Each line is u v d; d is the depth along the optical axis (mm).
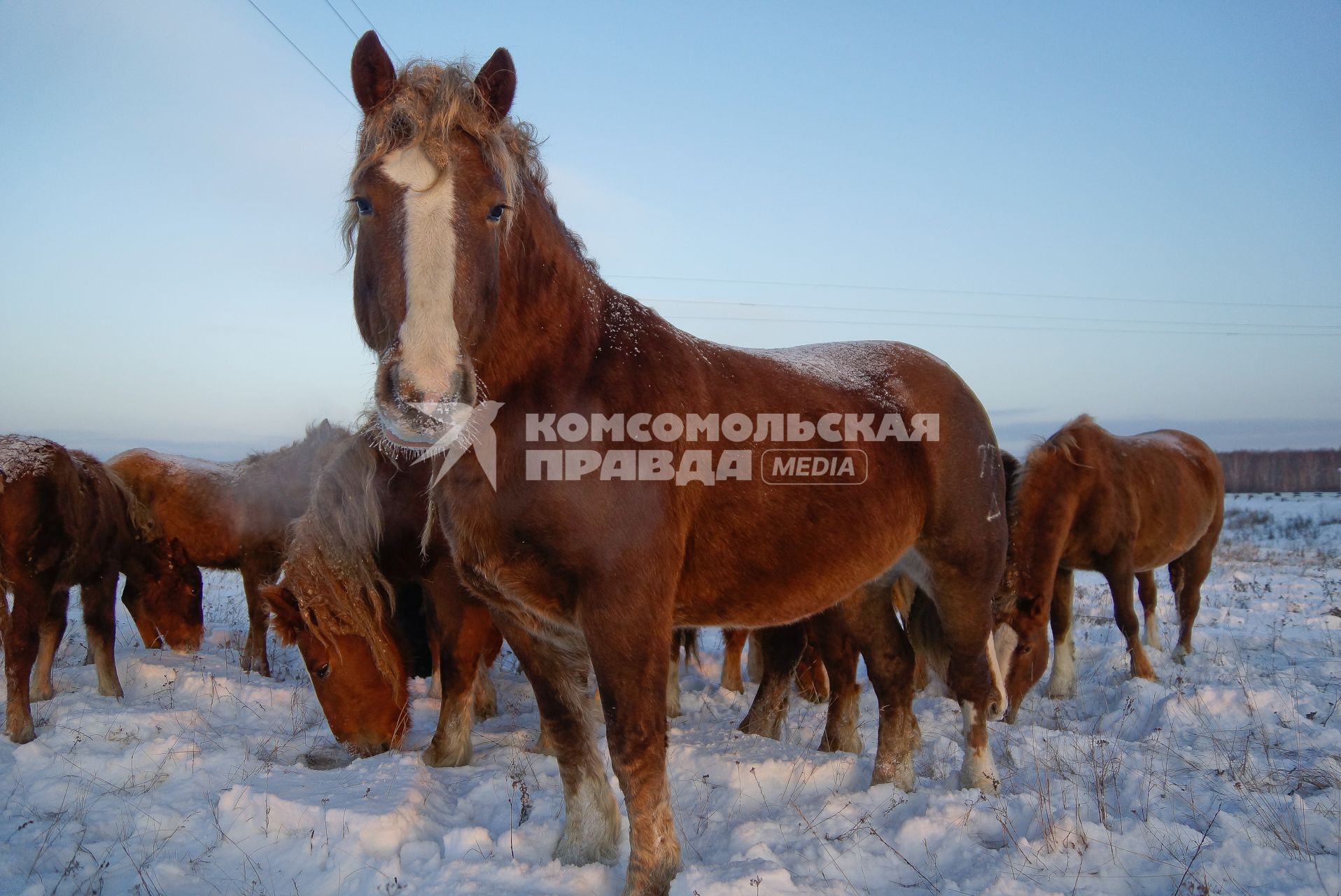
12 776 4023
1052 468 5738
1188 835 3041
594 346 2912
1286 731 4551
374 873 2953
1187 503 7395
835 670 4473
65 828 3406
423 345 2291
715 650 8688
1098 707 5863
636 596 2695
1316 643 7457
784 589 3238
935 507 3738
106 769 4051
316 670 4305
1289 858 2842
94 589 5758
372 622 4270
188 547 7707
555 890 2797
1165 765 3959
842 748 4434
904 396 3789
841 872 2922
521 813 3492
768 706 4855
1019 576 5586
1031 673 5645
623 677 2693
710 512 3012
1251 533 24203
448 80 2488
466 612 4301
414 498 4387
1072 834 3039
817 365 3680
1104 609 10156
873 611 3904
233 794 3492
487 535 2754
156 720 4816
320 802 3479
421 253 2330
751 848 3033
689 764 4055
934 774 4105
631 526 2699
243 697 5500
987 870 2846
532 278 2771
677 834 3348
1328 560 15867
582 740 3123
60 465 5117
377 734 4355
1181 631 7664
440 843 3273
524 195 2762
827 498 3258
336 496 4219
